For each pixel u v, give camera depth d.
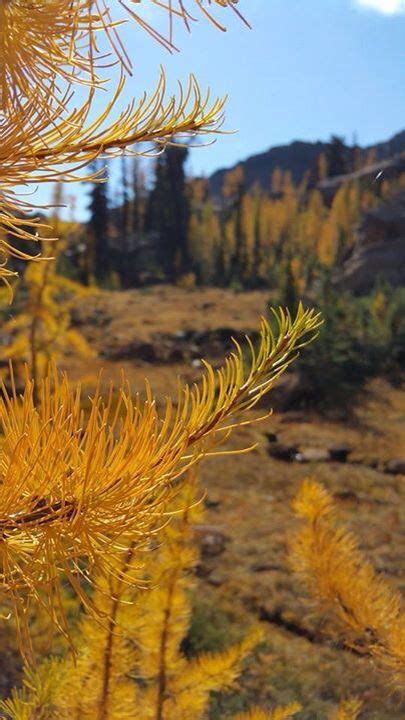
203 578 14.41
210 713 8.73
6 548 1.91
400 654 3.98
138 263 103.50
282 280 46.62
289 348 2.09
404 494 22.42
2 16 1.92
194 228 108.88
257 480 23.05
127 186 111.75
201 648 10.91
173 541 4.24
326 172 158.75
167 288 85.25
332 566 4.10
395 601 4.13
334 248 95.00
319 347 37.47
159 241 109.12
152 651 4.31
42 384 1.91
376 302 45.25
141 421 1.97
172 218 109.75
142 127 2.30
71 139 2.20
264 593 13.54
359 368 39.59
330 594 4.09
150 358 44.62
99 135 2.24
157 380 38.81
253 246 103.31
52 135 2.18
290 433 30.16
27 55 1.99
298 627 12.23
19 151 2.11
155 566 4.23
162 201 112.62
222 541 16.19
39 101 2.06
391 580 14.38
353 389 36.69
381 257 68.06
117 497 1.92
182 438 2.00
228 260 102.81
